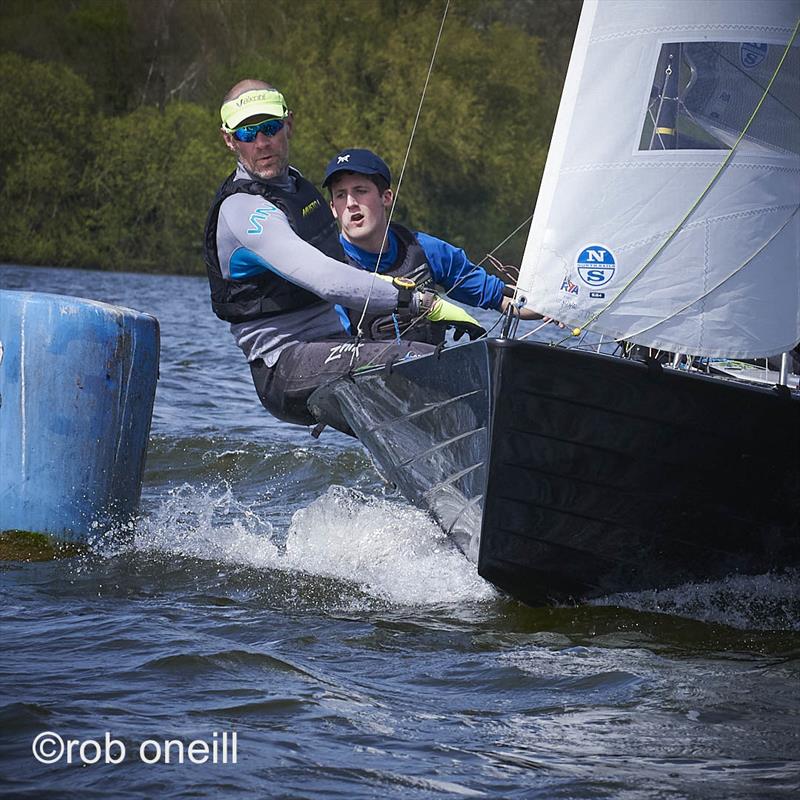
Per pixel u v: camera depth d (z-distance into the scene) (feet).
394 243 60.54
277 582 55.01
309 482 80.07
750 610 53.26
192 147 455.22
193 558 58.75
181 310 265.13
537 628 49.42
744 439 49.01
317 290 53.78
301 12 464.24
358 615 50.26
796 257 49.39
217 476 81.10
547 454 48.44
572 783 33.32
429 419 51.83
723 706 39.91
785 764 34.91
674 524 50.70
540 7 485.15
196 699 38.88
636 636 48.65
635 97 49.14
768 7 48.78
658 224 49.08
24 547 58.44
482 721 38.11
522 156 444.14
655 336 49.57
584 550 51.11
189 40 502.38
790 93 49.08
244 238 55.16
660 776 33.91
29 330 59.06
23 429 59.06
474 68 444.96
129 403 60.95
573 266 49.70
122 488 61.31
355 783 33.01
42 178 449.06
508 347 46.83
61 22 501.56
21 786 32.22
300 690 40.11
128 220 460.96
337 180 59.98
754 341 49.32
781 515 51.34
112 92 501.15
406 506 66.03
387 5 463.01
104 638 44.91
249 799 31.83
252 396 121.29
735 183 48.85
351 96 443.32
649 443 48.60
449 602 52.80
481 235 439.63
